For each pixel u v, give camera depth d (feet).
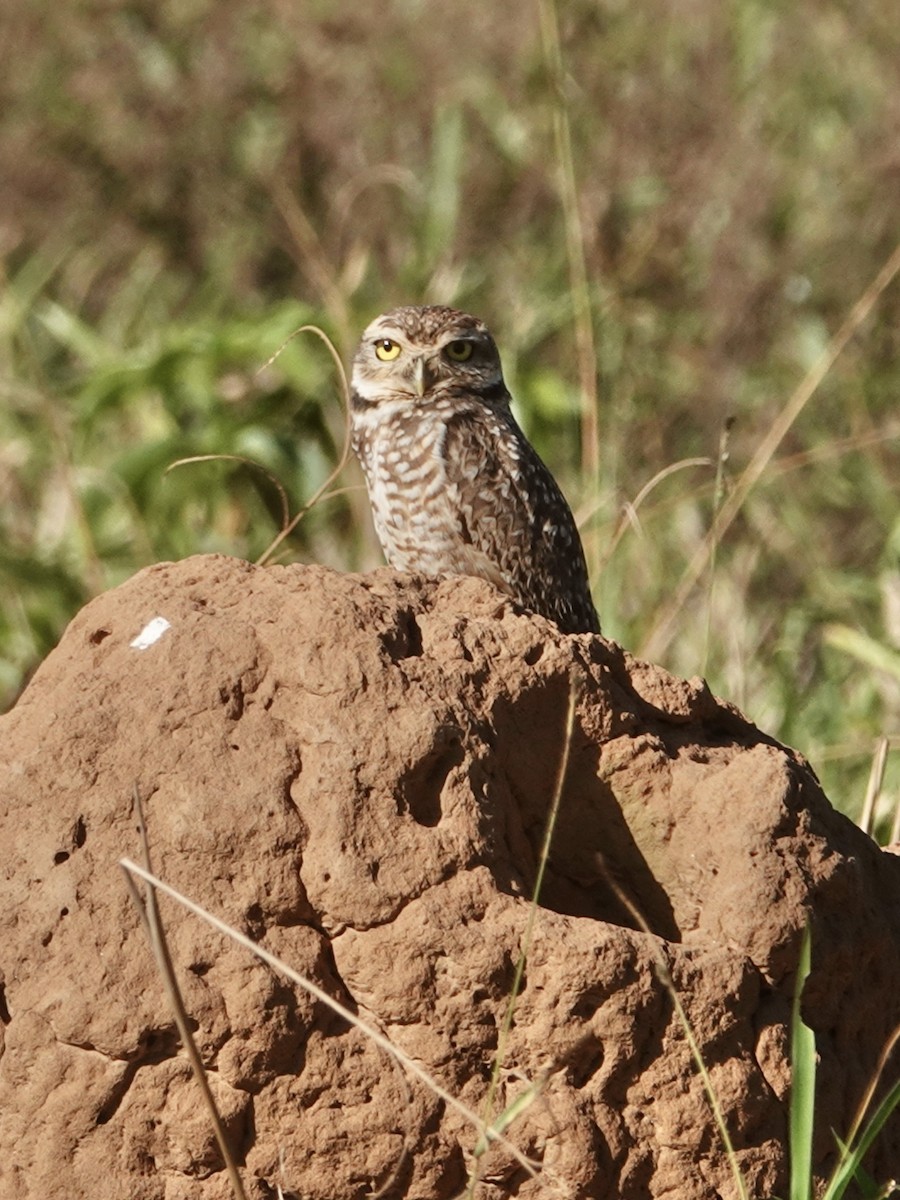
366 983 21.61
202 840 21.79
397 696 22.48
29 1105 21.58
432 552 37.76
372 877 21.65
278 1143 21.54
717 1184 21.66
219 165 66.28
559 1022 21.31
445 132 62.34
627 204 61.05
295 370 48.11
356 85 65.21
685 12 65.31
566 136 43.06
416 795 22.24
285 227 64.80
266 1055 21.38
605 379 55.98
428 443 37.04
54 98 67.82
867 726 41.55
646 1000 21.39
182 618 23.03
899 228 59.72
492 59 64.23
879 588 47.03
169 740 22.27
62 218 67.31
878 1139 23.48
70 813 22.04
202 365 49.06
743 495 42.50
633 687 24.56
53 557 49.67
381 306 58.49
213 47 67.41
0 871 21.90
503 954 21.38
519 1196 21.54
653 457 54.70
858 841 24.59
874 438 46.42
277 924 21.72
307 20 66.59
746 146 60.34
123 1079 21.47
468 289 60.18
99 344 56.24
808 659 46.50
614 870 23.76
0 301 60.54
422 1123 21.43
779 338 58.08
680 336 59.11
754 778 23.40
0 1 72.90
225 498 50.01
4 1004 21.71
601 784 23.75
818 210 60.23
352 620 22.86
